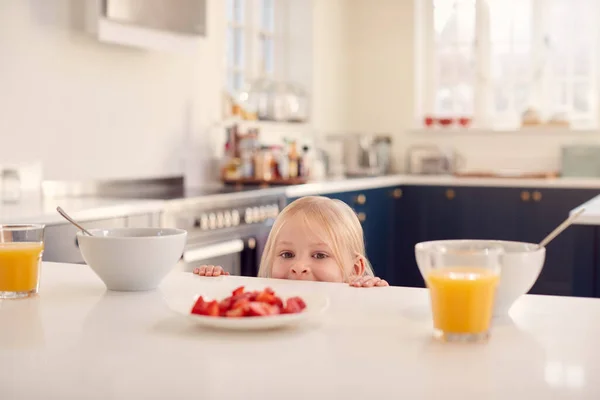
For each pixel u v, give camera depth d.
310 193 4.39
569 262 5.14
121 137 3.83
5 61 3.18
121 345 0.88
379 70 6.14
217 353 0.85
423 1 6.12
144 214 3.04
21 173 3.27
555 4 5.84
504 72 5.98
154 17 3.54
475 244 1.10
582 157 5.54
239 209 3.68
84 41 3.58
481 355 0.84
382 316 1.04
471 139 5.93
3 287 1.15
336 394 0.71
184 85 4.31
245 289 1.21
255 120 4.93
